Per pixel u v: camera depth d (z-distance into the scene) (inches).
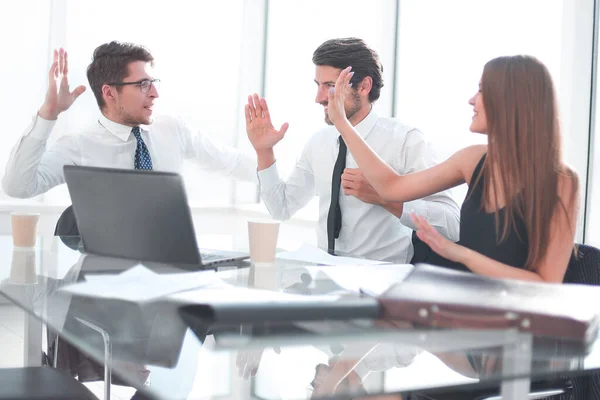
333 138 120.0
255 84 234.4
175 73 225.9
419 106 189.8
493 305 55.6
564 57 153.7
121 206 81.4
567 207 79.7
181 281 75.3
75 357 97.5
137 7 218.2
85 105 210.2
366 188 106.9
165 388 48.6
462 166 95.6
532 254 80.3
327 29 214.7
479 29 172.9
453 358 53.3
